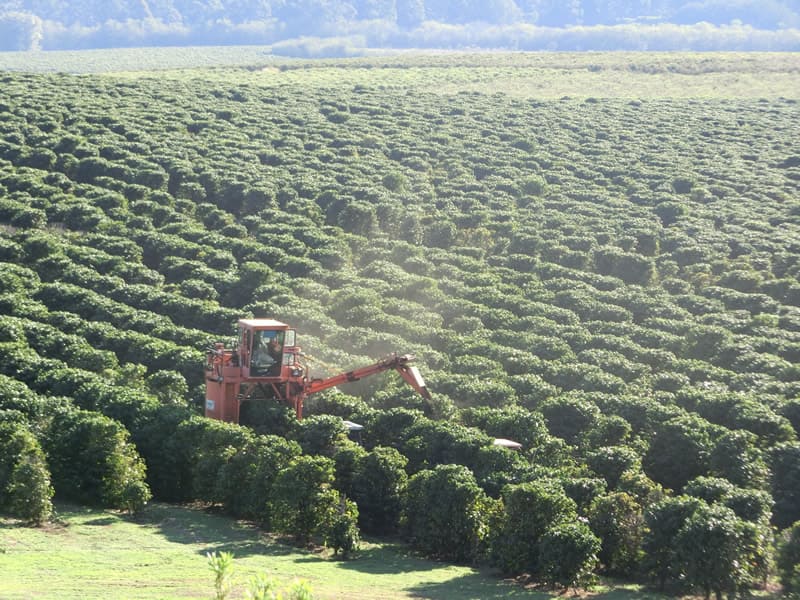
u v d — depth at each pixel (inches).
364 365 4153.5
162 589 2222.0
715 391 4109.3
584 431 3666.3
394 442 3476.9
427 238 6865.2
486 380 4067.4
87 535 2721.5
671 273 6373.0
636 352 4672.7
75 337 4215.1
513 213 7357.3
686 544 2476.6
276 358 3523.6
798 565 2464.3
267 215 6865.2
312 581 2401.6
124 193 6973.4
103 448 3036.4
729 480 3284.9
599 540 2517.2
